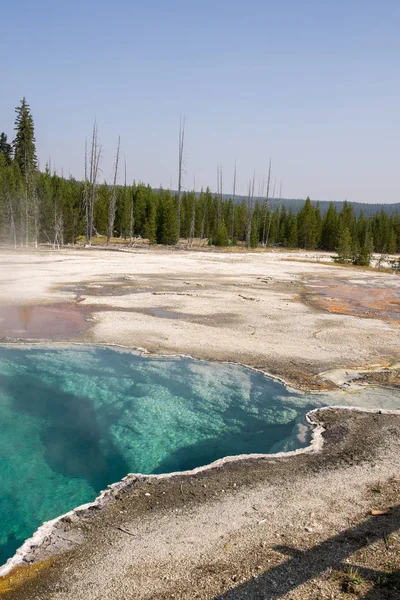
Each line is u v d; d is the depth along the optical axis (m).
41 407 10.23
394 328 17.78
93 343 14.31
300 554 5.19
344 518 5.91
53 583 4.78
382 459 7.57
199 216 75.81
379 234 74.19
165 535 5.57
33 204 49.06
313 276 34.50
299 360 13.27
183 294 23.36
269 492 6.56
